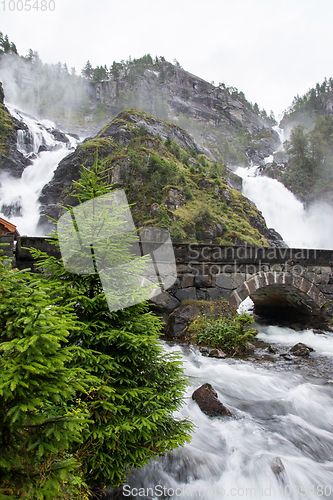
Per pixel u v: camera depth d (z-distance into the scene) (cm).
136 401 270
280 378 613
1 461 155
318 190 7406
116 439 232
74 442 229
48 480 168
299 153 8819
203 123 15538
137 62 18225
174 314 837
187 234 4559
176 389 303
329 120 9550
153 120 7575
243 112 17238
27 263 629
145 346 281
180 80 18138
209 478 315
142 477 289
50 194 4956
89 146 5475
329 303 1113
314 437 410
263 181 7131
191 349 758
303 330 1108
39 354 166
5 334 176
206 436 392
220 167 6994
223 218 5103
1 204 4566
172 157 6394
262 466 333
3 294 177
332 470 343
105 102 15150
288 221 6444
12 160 5478
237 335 807
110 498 254
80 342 263
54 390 168
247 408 482
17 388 158
